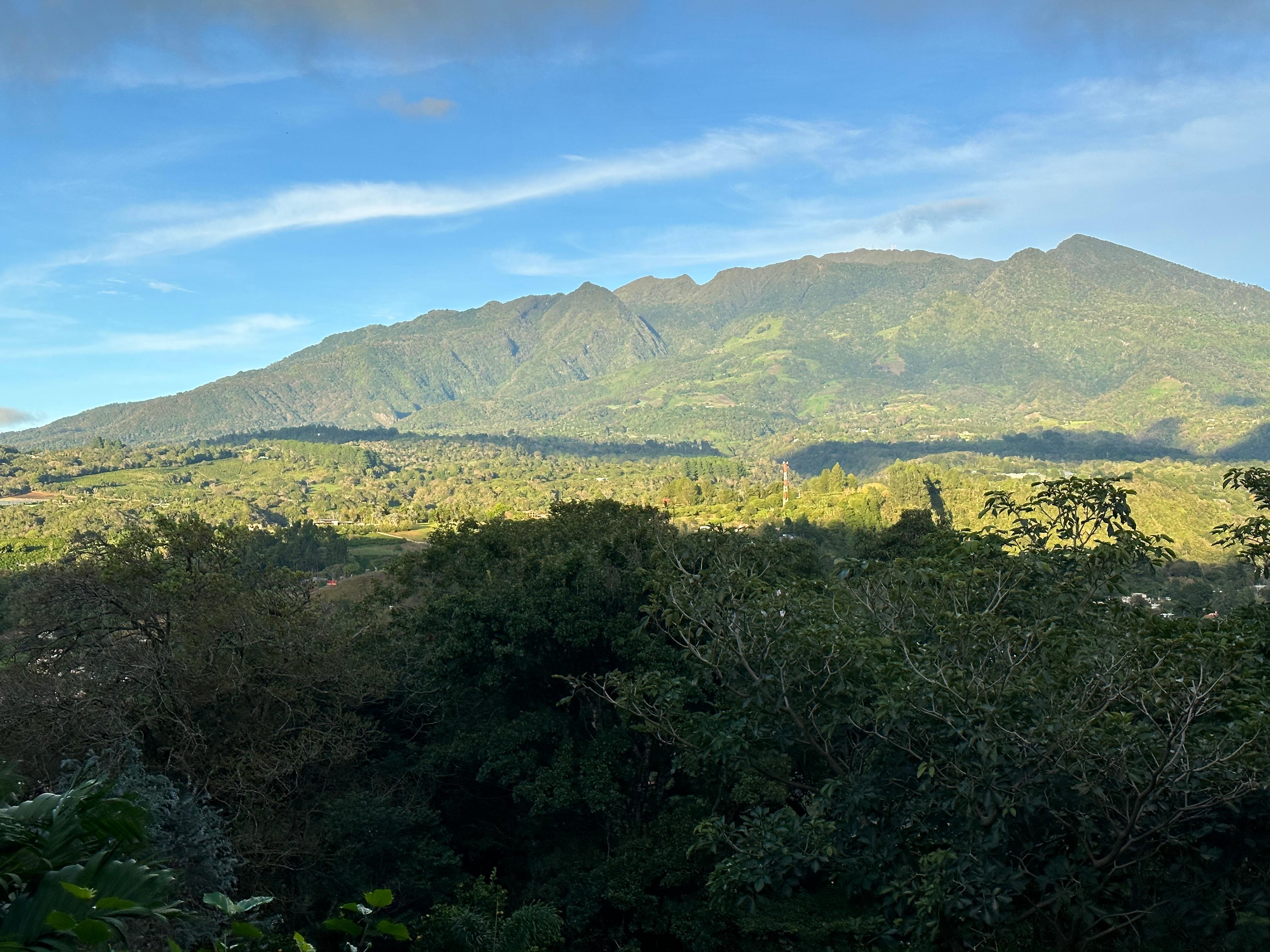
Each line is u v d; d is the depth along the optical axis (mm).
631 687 12031
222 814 16688
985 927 10141
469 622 20547
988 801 8445
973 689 8461
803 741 11273
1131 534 10430
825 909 15961
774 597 11133
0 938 4570
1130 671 8297
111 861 5160
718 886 10203
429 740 22891
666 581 12148
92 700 15898
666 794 20875
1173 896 9312
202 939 10609
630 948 16766
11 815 5227
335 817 17469
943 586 10312
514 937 13766
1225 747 8125
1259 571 12188
